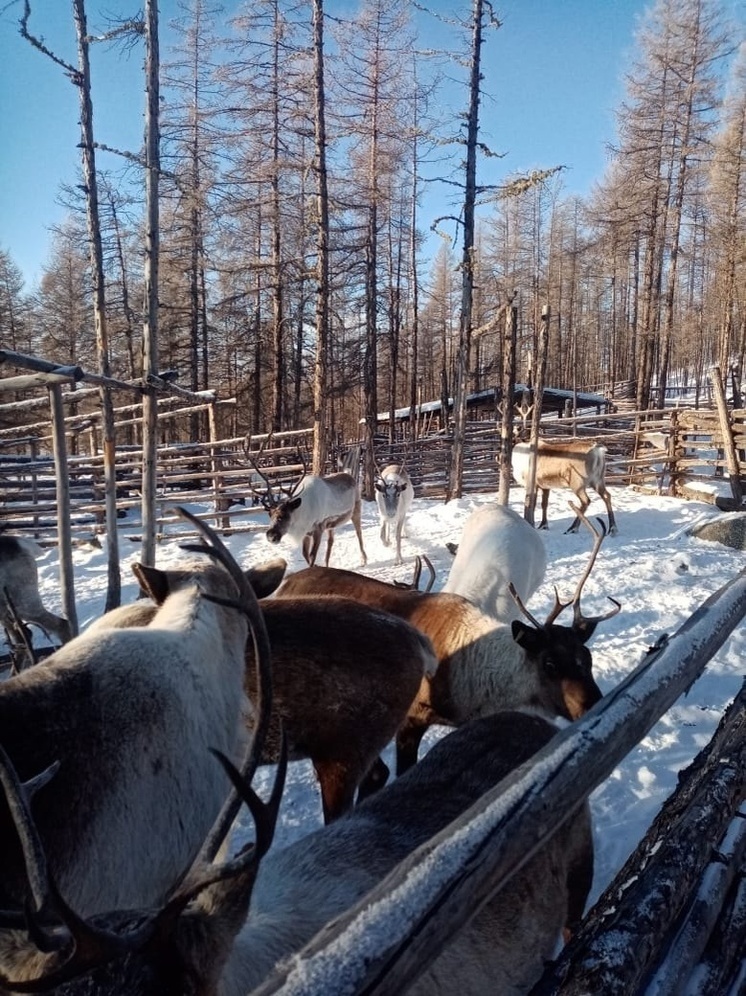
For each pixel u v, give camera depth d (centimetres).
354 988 119
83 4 1009
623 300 5081
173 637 285
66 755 230
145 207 855
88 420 1538
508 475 1378
